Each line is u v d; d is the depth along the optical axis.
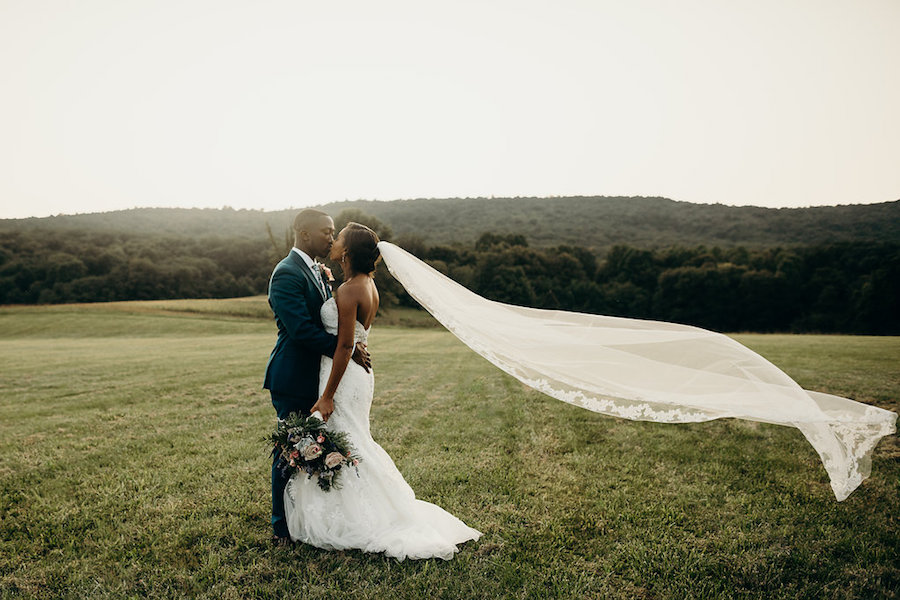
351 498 3.34
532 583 3.00
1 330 33.88
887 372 10.31
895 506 4.03
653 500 4.15
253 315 41.78
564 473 4.75
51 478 4.84
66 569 3.17
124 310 40.88
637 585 3.03
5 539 3.61
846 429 3.29
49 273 54.78
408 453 5.41
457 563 3.18
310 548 3.35
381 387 9.81
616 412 3.60
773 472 4.78
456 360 14.63
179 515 3.90
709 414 3.45
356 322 3.43
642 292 50.66
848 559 3.30
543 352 3.71
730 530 3.65
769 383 3.46
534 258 54.44
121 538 3.53
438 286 3.85
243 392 9.52
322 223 3.49
